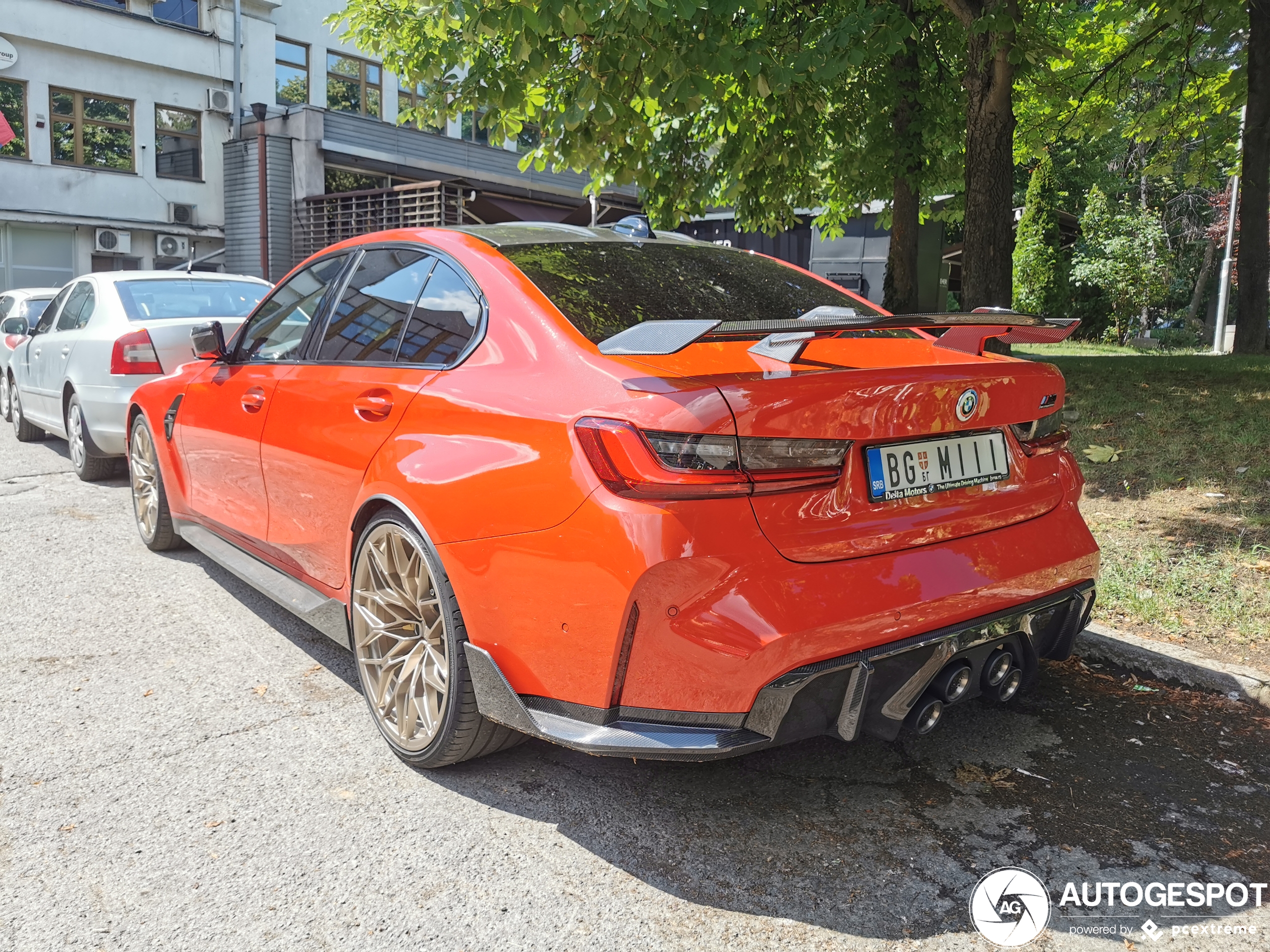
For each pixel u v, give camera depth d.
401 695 2.77
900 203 11.58
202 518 4.22
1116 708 3.08
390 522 2.68
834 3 7.74
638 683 2.12
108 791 2.58
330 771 2.71
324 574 3.16
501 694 2.36
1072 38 12.62
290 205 21.55
